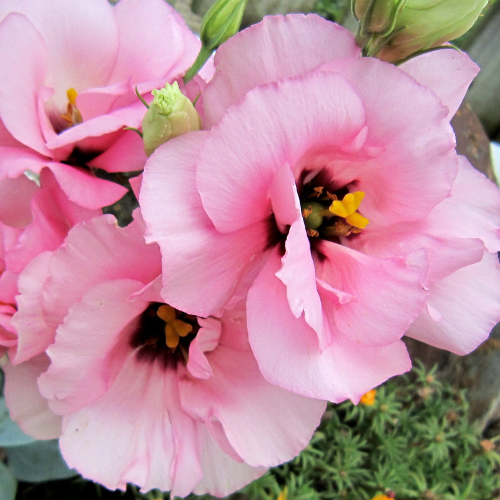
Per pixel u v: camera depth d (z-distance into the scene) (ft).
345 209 0.43
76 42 0.45
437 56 0.41
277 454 0.41
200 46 0.47
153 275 0.39
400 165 0.40
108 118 0.41
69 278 0.36
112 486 0.41
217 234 0.36
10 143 0.41
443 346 0.43
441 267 0.41
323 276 0.43
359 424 1.22
